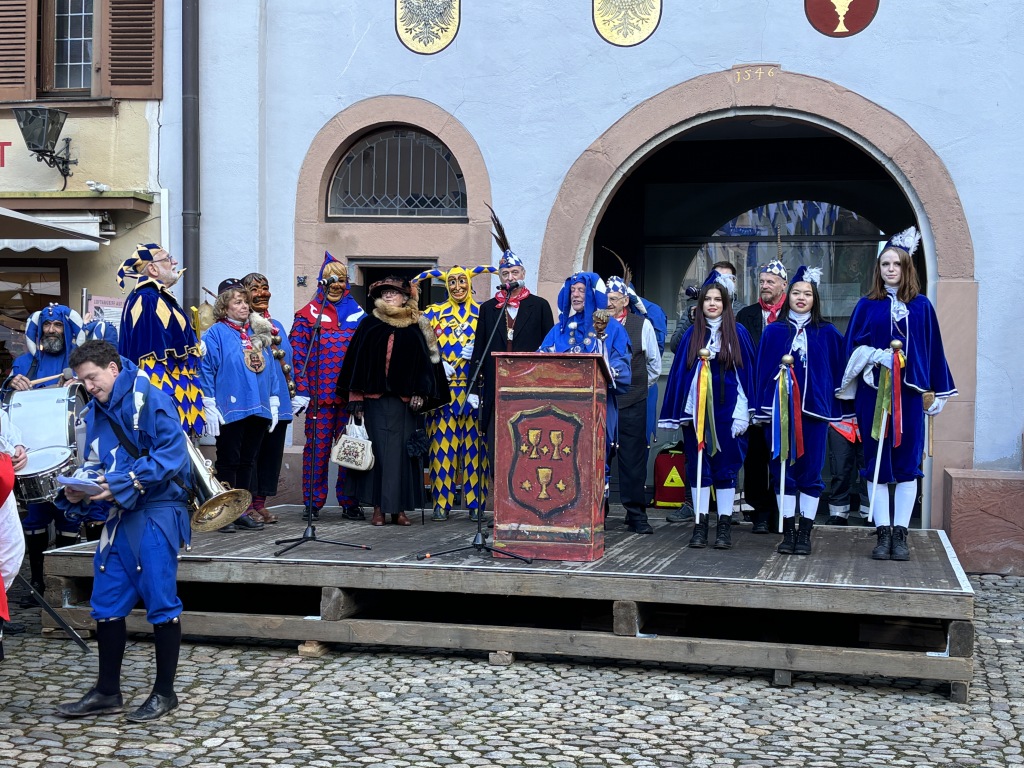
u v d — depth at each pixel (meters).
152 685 5.76
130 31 10.08
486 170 9.66
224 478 7.70
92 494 5.04
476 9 9.65
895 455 6.70
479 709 5.43
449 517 8.59
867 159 11.21
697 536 7.09
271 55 10.01
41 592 7.64
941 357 6.75
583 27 9.48
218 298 7.75
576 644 6.13
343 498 8.45
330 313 8.46
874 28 9.04
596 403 6.51
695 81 9.30
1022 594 7.91
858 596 5.82
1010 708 5.53
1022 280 8.85
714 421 6.94
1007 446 8.88
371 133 10.02
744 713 5.43
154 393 5.19
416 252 9.80
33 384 7.52
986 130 8.89
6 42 10.26
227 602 7.64
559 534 6.50
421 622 6.47
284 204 9.99
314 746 4.88
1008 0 8.84
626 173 9.52
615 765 4.70
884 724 5.27
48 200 9.95
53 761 4.66
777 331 6.91
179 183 10.05
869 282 11.35
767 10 9.18
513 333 8.07
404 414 8.02
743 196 11.56
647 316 8.26
